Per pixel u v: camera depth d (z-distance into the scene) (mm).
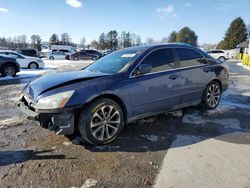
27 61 19172
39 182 3031
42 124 3867
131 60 4613
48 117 3791
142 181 3062
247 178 3123
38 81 4332
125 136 4434
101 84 4039
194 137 4414
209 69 5758
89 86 3949
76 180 3084
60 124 3771
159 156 3701
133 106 4367
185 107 5711
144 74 4527
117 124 4195
